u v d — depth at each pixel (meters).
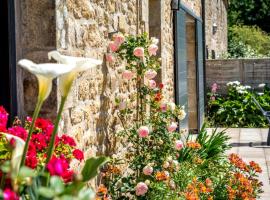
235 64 15.02
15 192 1.77
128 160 5.60
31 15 3.83
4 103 3.71
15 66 3.75
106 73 5.11
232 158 5.95
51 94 3.81
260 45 25.66
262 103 14.53
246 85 15.05
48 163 2.04
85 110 4.45
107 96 5.12
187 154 6.58
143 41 5.58
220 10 20.27
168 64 8.66
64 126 3.92
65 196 1.54
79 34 4.33
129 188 5.05
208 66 15.12
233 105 14.60
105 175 4.99
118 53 5.45
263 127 14.34
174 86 9.33
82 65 2.20
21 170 1.74
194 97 12.19
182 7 9.74
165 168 5.41
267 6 32.34
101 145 4.93
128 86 5.89
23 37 3.84
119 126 5.53
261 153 10.13
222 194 5.52
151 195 4.95
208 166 6.56
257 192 5.93
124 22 5.80
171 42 9.09
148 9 7.24
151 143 5.67
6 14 3.71
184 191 5.27
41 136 3.11
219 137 7.70
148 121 5.75
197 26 12.04
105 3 5.09
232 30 26.27
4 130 2.87
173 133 5.78
